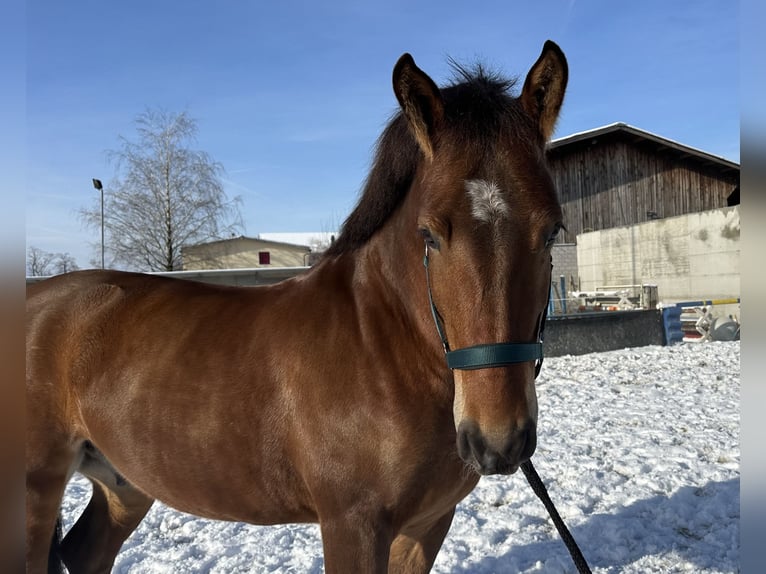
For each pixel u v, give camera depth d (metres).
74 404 2.31
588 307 16.11
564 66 1.69
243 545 3.62
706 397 6.96
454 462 1.87
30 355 2.32
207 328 2.17
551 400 7.04
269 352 2.01
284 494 2.01
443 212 1.57
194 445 2.04
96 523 2.71
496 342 1.51
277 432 1.95
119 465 2.27
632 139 21.02
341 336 1.92
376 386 1.82
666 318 11.71
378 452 1.80
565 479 4.45
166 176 23.03
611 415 6.22
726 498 3.95
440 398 1.83
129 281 2.51
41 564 2.29
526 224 1.54
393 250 1.94
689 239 15.91
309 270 2.29
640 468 4.57
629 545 3.48
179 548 3.59
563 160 20.89
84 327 2.35
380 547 1.79
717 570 3.18
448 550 3.47
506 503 4.13
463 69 2.00
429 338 1.81
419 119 1.69
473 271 1.52
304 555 3.48
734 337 12.70
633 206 21.06
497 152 1.60
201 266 24.39
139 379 2.16
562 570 3.21
